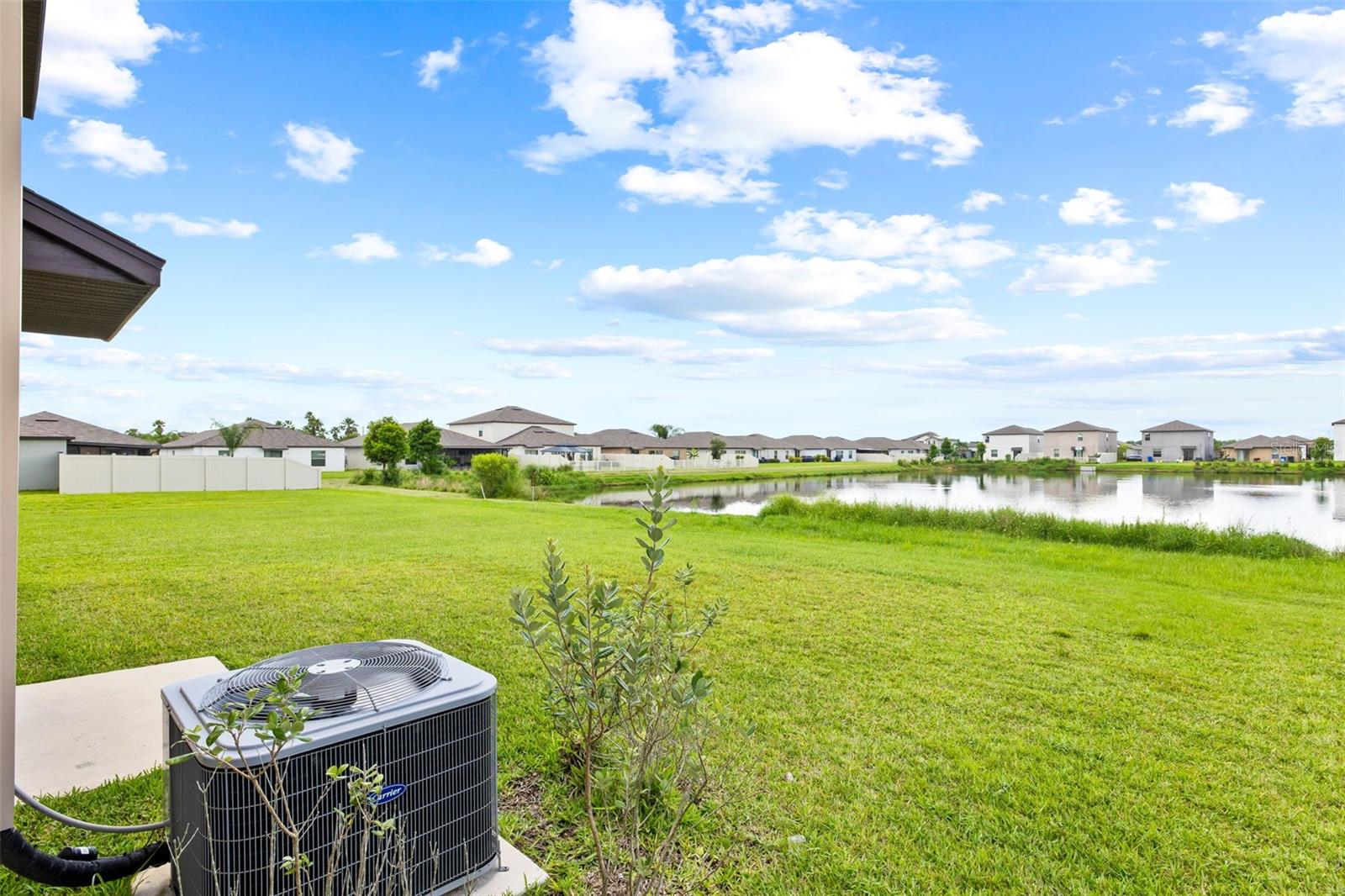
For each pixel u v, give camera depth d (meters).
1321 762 3.31
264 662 2.16
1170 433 87.56
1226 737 3.61
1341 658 5.07
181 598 6.54
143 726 3.53
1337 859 2.50
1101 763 3.28
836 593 7.10
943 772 3.15
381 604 6.33
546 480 36.31
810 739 3.49
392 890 1.86
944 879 2.33
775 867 2.39
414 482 34.28
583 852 2.45
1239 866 2.44
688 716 2.03
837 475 61.31
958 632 5.65
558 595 1.85
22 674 4.36
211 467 26.50
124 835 2.58
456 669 2.24
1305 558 11.02
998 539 13.08
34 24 3.24
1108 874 2.39
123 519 14.27
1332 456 74.62
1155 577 8.79
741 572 8.28
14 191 1.71
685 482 47.88
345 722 1.80
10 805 1.84
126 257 3.52
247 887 1.65
